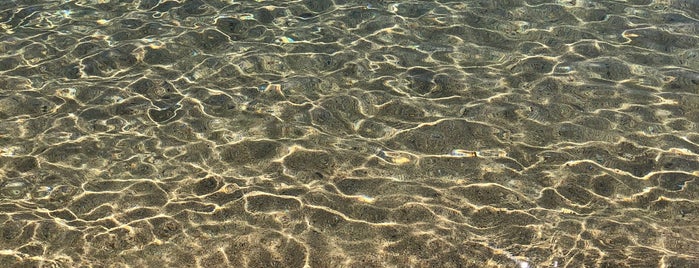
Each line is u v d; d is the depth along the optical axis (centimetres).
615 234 336
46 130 411
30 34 512
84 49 493
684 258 321
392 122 421
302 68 473
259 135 409
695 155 391
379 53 490
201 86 454
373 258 324
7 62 476
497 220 346
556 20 531
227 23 530
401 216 349
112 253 325
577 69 470
